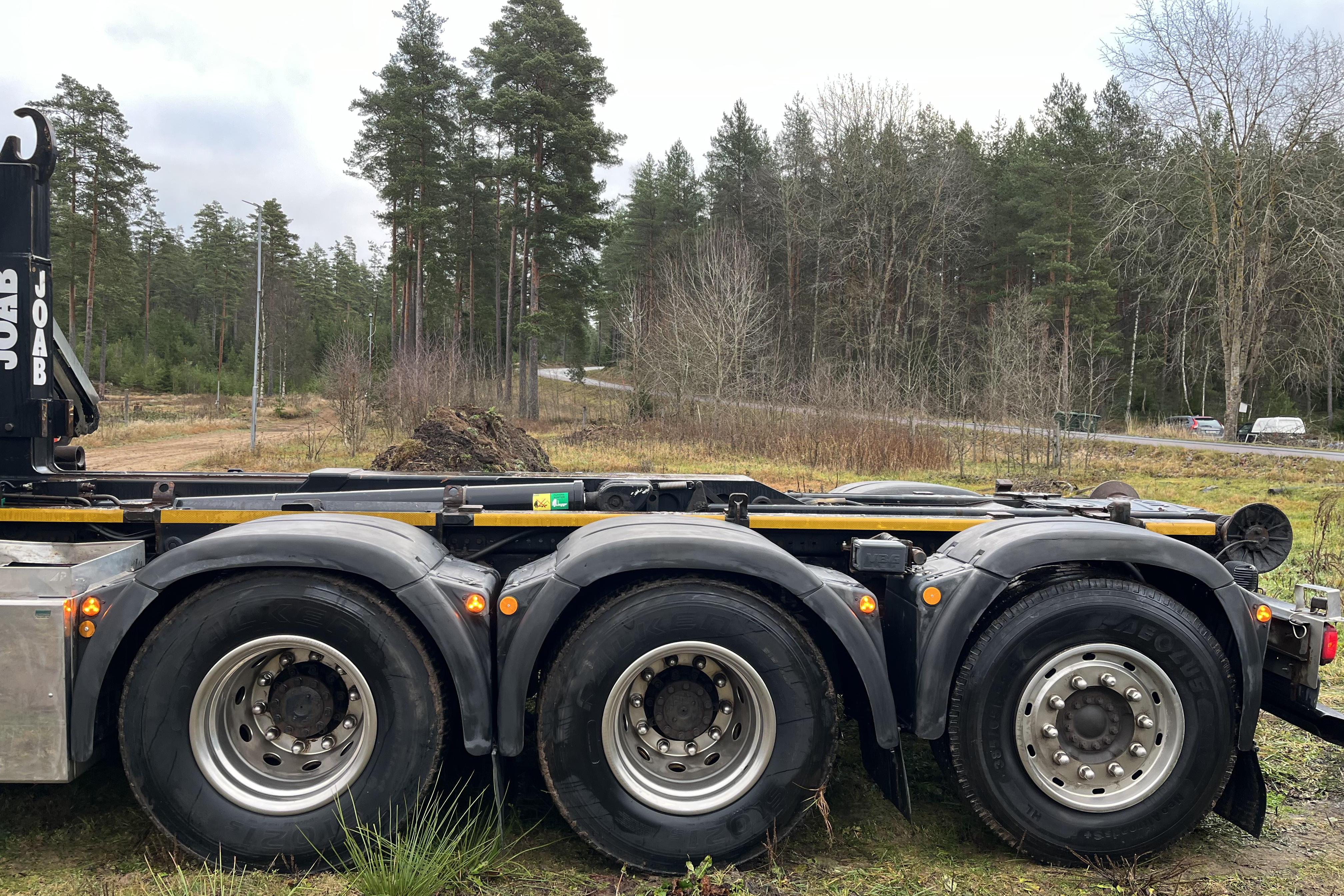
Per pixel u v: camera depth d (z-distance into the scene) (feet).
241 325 334.44
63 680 8.44
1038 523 9.78
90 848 9.08
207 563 8.54
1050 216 160.97
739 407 88.22
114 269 215.10
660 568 8.77
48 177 11.64
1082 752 9.18
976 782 9.08
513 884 8.51
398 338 222.69
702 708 9.04
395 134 167.94
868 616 9.02
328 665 8.86
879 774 9.38
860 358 158.40
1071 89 161.48
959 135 202.28
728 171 225.97
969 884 8.70
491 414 51.26
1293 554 27.99
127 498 13.08
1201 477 67.21
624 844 8.64
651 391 110.83
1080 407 88.53
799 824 8.96
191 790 8.54
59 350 12.25
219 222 333.83
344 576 8.74
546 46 145.28
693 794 8.86
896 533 10.98
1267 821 10.34
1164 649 9.04
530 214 151.64
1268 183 110.32
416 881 8.10
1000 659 9.05
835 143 175.22
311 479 13.38
